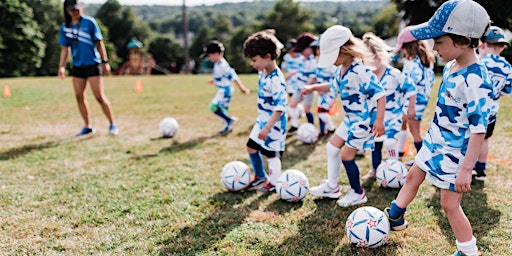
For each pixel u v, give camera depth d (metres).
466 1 2.33
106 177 4.70
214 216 3.59
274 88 3.90
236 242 3.11
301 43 6.97
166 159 5.42
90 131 7.06
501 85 3.84
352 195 3.76
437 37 2.42
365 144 3.60
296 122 7.00
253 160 4.20
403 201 2.90
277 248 3.01
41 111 9.62
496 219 3.31
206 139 6.62
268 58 3.90
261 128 4.08
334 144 3.76
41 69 45.09
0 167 5.07
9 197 4.07
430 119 7.74
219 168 5.00
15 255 2.99
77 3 6.21
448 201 2.60
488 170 4.51
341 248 2.98
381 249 2.95
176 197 4.05
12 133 7.10
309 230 3.27
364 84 3.45
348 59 3.50
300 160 5.29
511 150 5.20
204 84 18.66
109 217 3.61
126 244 3.13
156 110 9.89
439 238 3.07
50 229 3.38
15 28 35.62
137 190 4.26
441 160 2.56
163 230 3.35
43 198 4.05
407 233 3.15
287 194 3.79
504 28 20.70
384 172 4.09
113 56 55.84
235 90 15.13
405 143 5.30
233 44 65.56
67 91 14.11
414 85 4.45
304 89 4.12
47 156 5.57
